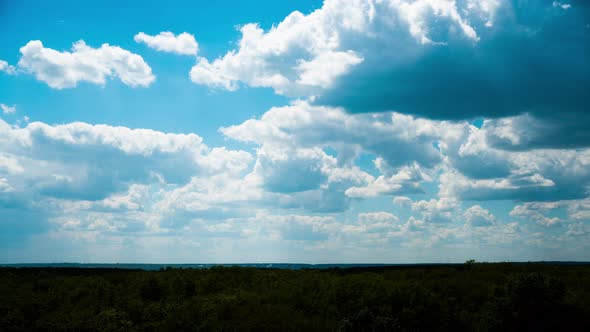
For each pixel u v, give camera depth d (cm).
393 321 2275
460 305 2706
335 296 2891
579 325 2255
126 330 2573
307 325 2442
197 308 2791
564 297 2406
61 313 2866
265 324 2466
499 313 2330
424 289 2667
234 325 2483
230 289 3522
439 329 2341
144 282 3469
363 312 2347
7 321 2648
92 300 3178
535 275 2362
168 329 2553
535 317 2264
